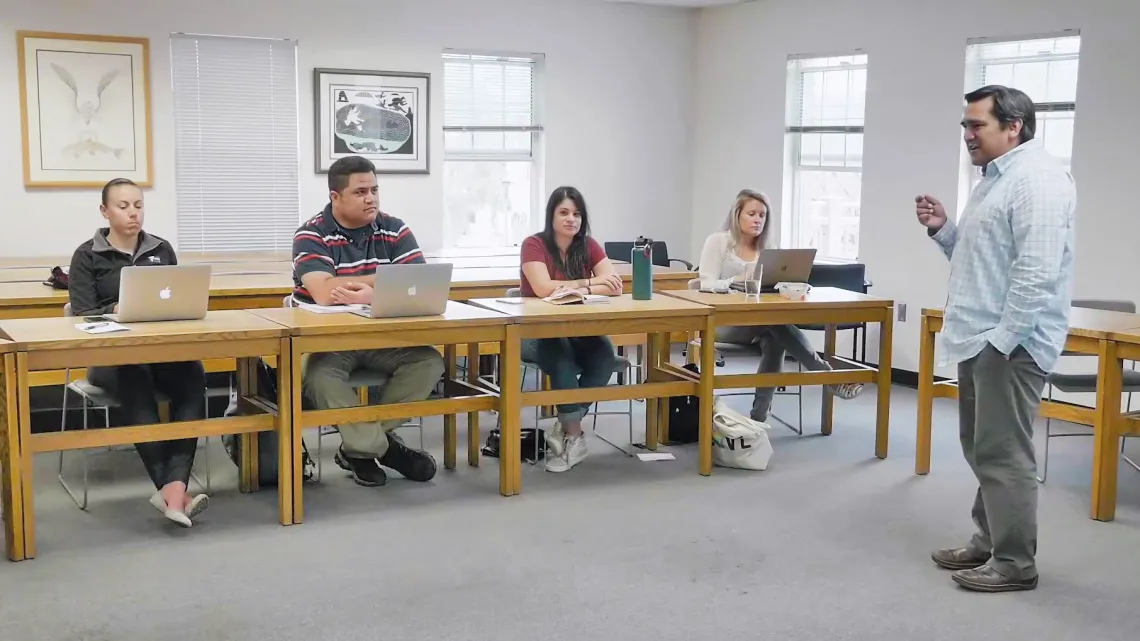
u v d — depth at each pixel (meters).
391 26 7.21
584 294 4.56
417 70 7.33
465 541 3.67
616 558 3.52
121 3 6.48
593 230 8.11
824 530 3.83
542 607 3.12
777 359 5.32
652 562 3.49
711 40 8.17
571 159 7.96
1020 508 3.20
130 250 4.34
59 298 4.82
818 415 5.78
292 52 6.96
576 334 4.25
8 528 3.45
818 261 7.62
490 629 2.97
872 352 7.18
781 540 3.72
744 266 5.27
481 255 7.59
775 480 4.48
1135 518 4.01
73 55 6.40
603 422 5.54
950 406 6.06
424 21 7.31
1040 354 3.10
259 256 7.00
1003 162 3.17
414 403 4.09
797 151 7.73
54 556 3.50
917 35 6.68
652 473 4.57
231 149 6.87
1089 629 3.01
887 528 3.86
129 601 3.13
